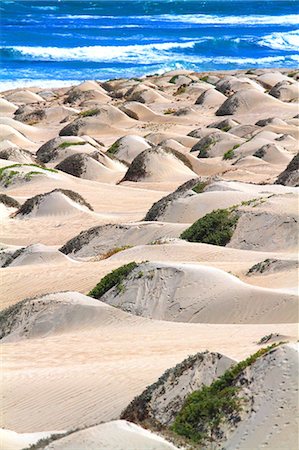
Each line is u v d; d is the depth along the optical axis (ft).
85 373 79.30
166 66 477.77
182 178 235.40
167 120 337.31
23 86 426.51
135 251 140.15
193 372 64.90
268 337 82.64
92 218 188.14
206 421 58.65
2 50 483.92
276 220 146.10
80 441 50.42
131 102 351.67
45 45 505.25
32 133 322.14
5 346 102.53
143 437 50.55
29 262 149.69
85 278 127.54
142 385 72.43
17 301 125.29
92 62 476.95
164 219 172.65
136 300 114.01
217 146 266.98
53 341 100.27
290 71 437.17
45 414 71.67
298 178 196.65
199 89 396.57
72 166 246.27
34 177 227.81
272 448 54.13
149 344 90.94
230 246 146.51
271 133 273.54
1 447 59.62
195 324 101.30
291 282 110.83
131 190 222.69
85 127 318.86
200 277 112.78
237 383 60.08
